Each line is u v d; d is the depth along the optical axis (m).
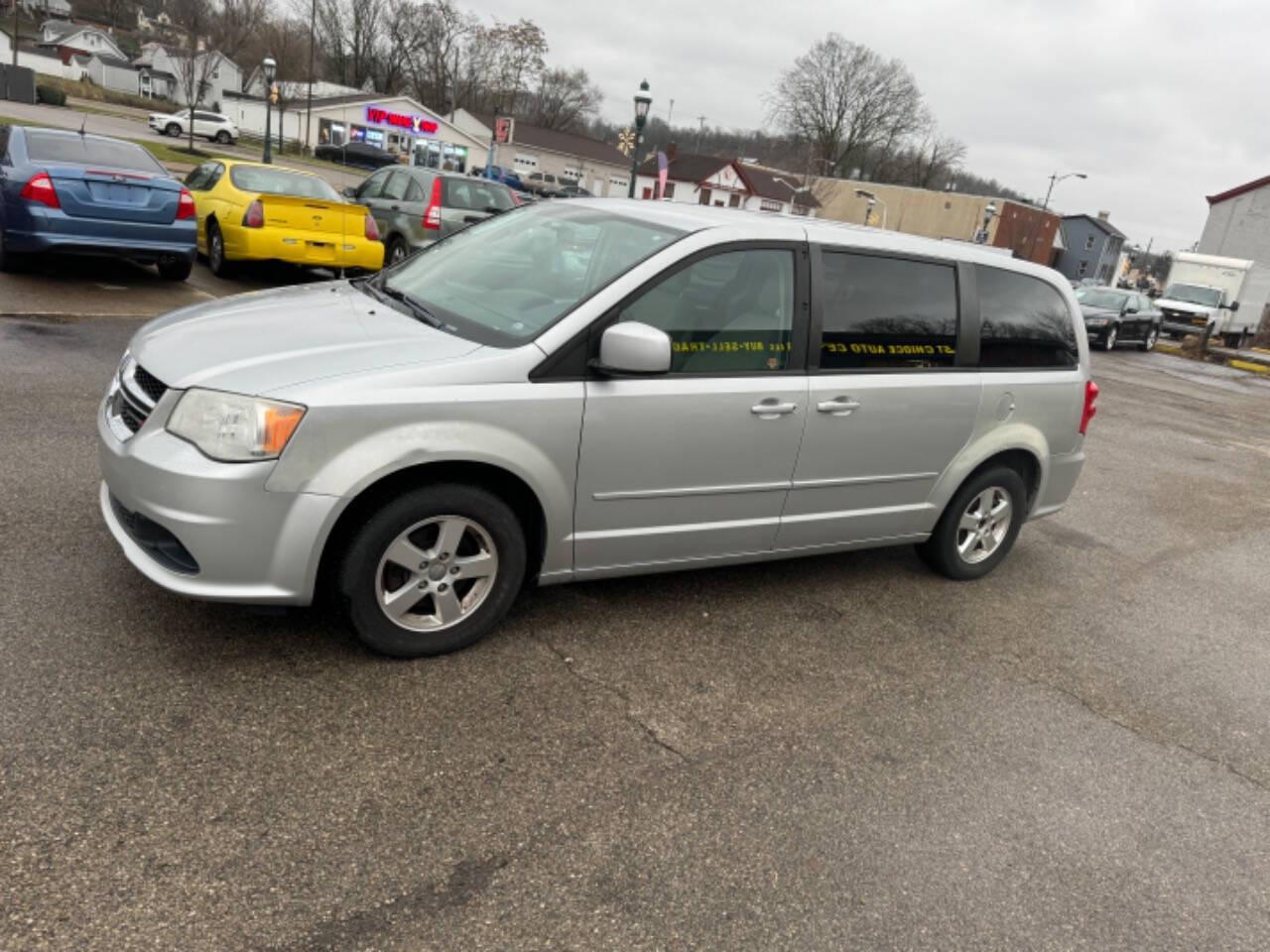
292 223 10.84
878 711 3.58
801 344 3.91
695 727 3.28
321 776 2.71
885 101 72.25
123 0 104.06
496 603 3.49
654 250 3.58
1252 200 48.84
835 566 5.07
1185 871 2.89
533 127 73.88
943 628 4.45
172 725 2.82
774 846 2.72
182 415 2.96
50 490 4.34
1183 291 28.59
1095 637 4.64
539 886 2.43
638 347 3.21
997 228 61.25
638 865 2.56
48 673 2.96
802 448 3.98
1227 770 3.54
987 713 3.70
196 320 3.54
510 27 81.75
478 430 3.17
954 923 2.52
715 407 3.66
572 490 3.46
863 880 2.63
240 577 2.96
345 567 3.14
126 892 2.20
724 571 4.73
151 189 9.17
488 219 4.65
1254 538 6.91
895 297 4.21
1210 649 4.71
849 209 64.50
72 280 9.63
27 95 46.44
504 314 3.55
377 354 3.17
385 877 2.38
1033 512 5.20
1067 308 5.04
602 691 3.41
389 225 13.20
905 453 4.38
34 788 2.47
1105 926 2.59
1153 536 6.64
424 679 3.29
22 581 3.47
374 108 65.88
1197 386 17.23
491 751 2.96
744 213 4.16
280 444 2.89
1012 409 4.75
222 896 2.23
